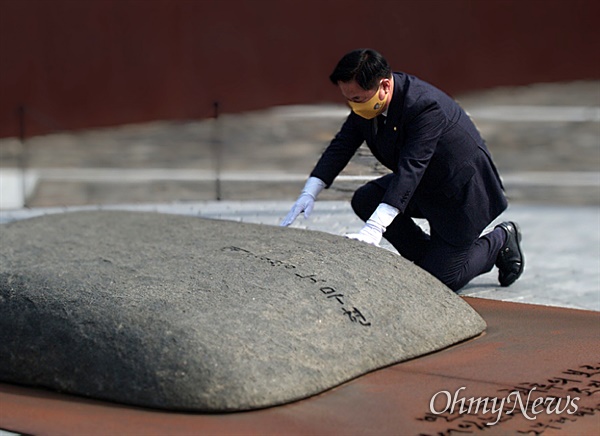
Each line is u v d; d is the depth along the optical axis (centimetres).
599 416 516
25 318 583
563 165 1733
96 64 2241
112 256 707
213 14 2278
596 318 738
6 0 2188
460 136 733
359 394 546
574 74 2397
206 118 2280
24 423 512
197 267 644
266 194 1459
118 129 2255
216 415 518
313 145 1928
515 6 2362
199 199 1463
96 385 546
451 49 2344
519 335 677
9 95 2202
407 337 613
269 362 540
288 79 2297
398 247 827
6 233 843
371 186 805
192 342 539
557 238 1152
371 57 692
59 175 1764
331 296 610
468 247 771
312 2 2289
